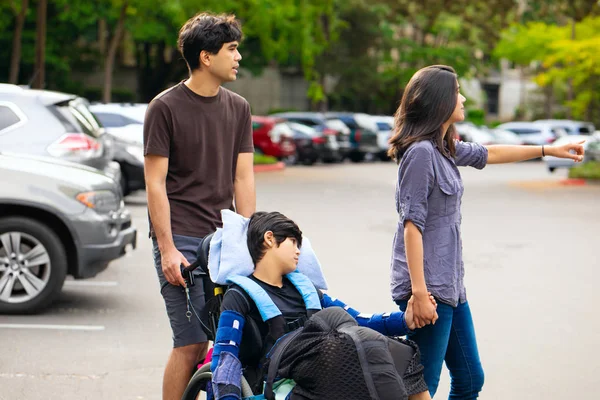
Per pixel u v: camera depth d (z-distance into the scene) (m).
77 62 61.53
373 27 74.06
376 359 5.21
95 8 50.62
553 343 10.87
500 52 77.56
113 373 9.31
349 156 57.03
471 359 6.47
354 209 26.28
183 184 6.93
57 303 12.63
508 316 12.30
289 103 78.38
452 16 80.12
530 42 75.19
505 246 19.27
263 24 45.47
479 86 96.19
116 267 15.62
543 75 58.78
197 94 6.91
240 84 76.38
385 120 58.16
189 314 6.73
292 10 46.25
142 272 15.16
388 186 35.34
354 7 72.56
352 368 5.18
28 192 11.84
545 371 9.67
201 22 6.79
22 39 56.16
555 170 50.19
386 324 6.08
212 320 6.21
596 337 11.19
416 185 6.03
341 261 16.69
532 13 90.56
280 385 5.49
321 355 5.22
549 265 16.77
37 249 11.86
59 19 54.22
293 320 5.76
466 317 6.42
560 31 73.75
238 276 5.81
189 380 6.83
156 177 6.79
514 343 10.84
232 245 5.89
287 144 49.22
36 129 15.54
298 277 5.93
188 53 6.83
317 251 17.88
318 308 5.80
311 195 30.59
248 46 60.50
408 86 6.24
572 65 58.69
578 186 37.84
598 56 54.44
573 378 9.44
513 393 8.91
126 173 25.30
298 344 5.37
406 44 76.06
